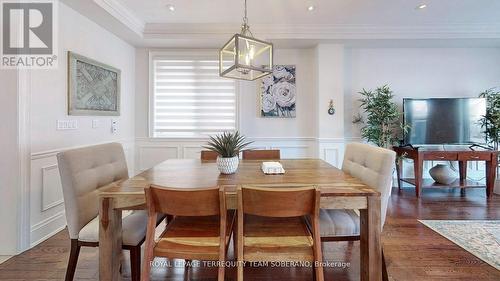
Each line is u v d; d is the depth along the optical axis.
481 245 2.34
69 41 2.82
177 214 1.38
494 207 3.37
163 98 4.45
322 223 1.72
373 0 3.06
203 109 4.47
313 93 4.43
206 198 1.35
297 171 2.11
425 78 4.49
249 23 3.70
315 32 3.87
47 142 2.53
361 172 2.00
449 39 4.01
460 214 3.12
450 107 4.11
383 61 4.47
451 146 4.25
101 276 1.50
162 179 1.81
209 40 3.93
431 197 3.83
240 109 4.44
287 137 4.46
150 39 3.91
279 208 1.35
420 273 1.92
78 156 1.69
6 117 2.21
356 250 2.29
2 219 2.21
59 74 2.68
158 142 4.42
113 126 3.73
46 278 1.86
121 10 3.17
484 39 4.02
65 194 1.61
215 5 3.16
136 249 1.66
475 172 4.47
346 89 4.50
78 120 2.98
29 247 2.30
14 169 2.22
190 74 4.43
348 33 3.90
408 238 2.48
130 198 1.50
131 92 4.28
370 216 1.53
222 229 1.39
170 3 3.11
